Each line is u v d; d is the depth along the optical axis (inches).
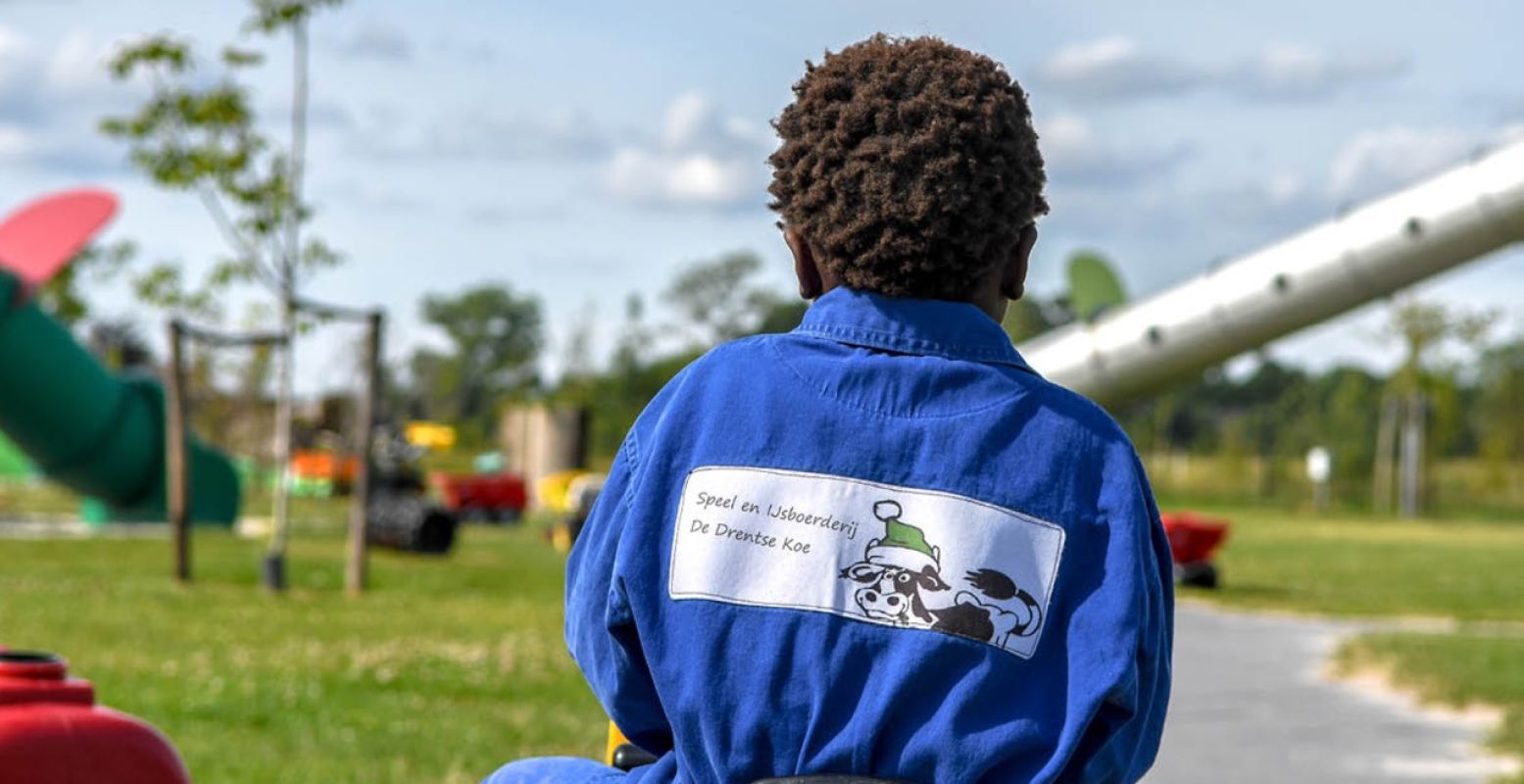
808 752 81.2
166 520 1091.3
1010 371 87.4
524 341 4414.4
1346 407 3201.3
